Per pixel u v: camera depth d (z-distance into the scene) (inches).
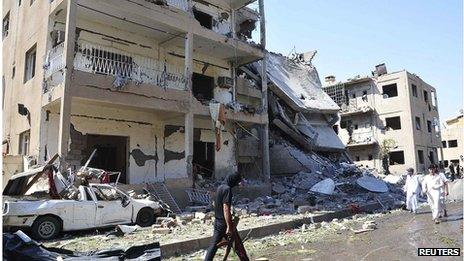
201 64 731.4
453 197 754.2
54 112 536.4
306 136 979.9
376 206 641.6
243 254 217.2
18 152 615.5
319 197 677.3
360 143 1413.6
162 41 653.3
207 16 746.8
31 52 626.5
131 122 609.3
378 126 1411.2
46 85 525.3
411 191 561.9
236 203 612.7
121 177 595.5
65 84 456.8
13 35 714.8
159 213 450.9
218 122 627.5
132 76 576.4
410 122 1337.4
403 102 1360.7
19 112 621.3
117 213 399.2
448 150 1948.8
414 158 1315.2
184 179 571.2
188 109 588.4
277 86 911.0
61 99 458.9
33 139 541.3
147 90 538.3
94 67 542.0
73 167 531.8
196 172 663.1
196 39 652.1
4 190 415.2
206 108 621.9
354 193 765.3
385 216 537.3
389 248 301.0
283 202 645.9
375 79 1438.2
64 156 443.8
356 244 322.3
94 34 571.5
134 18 566.3
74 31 476.1
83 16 554.6
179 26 598.5
